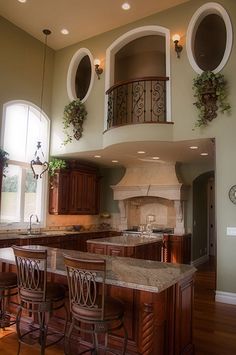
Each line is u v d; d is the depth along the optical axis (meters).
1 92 6.01
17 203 6.44
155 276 2.52
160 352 2.30
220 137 4.95
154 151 6.41
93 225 8.81
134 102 6.93
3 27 6.11
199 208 8.62
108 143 5.90
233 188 4.79
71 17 6.03
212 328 3.61
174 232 7.71
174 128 5.40
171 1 5.56
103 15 5.96
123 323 2.45
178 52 5.50
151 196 8.16
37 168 5.41
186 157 7.07
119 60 7.88
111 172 9.18
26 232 6.34
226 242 4.78
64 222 7.62
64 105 6.98
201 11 5.36
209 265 8.11
